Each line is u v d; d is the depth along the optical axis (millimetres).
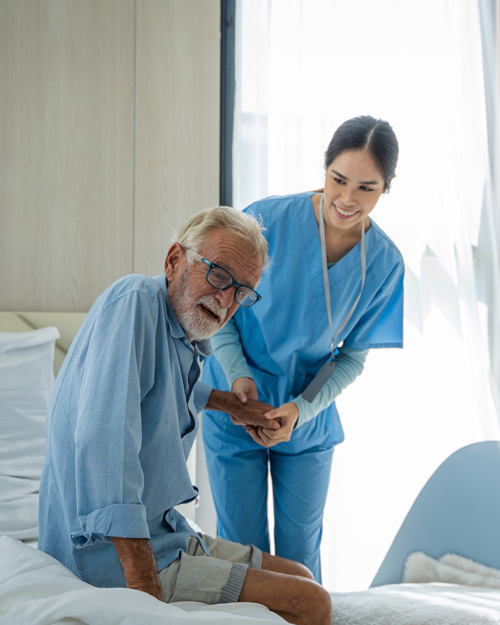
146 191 2352
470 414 2445
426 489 1843
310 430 1761
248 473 1784
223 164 2441
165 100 2357
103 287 2322
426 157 2447
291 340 1729
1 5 2217
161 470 1211
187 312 1226
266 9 2406
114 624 893
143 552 1045
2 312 2139
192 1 2367
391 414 2453
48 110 2260
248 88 2426
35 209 2260
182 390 1258
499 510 1723
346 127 1541
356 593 1562
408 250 2451
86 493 1057
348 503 2453
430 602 1458
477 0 2453
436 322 2457
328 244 1713
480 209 2457
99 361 1096
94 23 2289
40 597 974
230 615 970
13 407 1835
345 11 2422
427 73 2439
